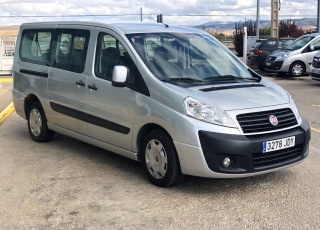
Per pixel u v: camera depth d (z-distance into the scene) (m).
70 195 4.82
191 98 4.62
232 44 43.38
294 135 4.82
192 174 4.63
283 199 4.70
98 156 6.34
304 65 17.70
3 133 7.83
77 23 6.23
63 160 6.14
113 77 5.07
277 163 4.76
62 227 4.04
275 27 26.11
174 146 4.71
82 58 5.94
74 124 6.11
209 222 4.14
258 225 4.07
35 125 7.07
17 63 7.38
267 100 4.87
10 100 11.57
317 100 11.42
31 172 5.62
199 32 6.22
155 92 4.89
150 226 4.05
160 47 5.44
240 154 4.45
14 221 4.16
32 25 7.21
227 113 4.52
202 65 5.47
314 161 6.05
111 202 4.61
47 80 6.53
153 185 5.11
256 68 21.69
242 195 4.82
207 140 4.44
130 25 5.79
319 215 4.29
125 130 5.25
